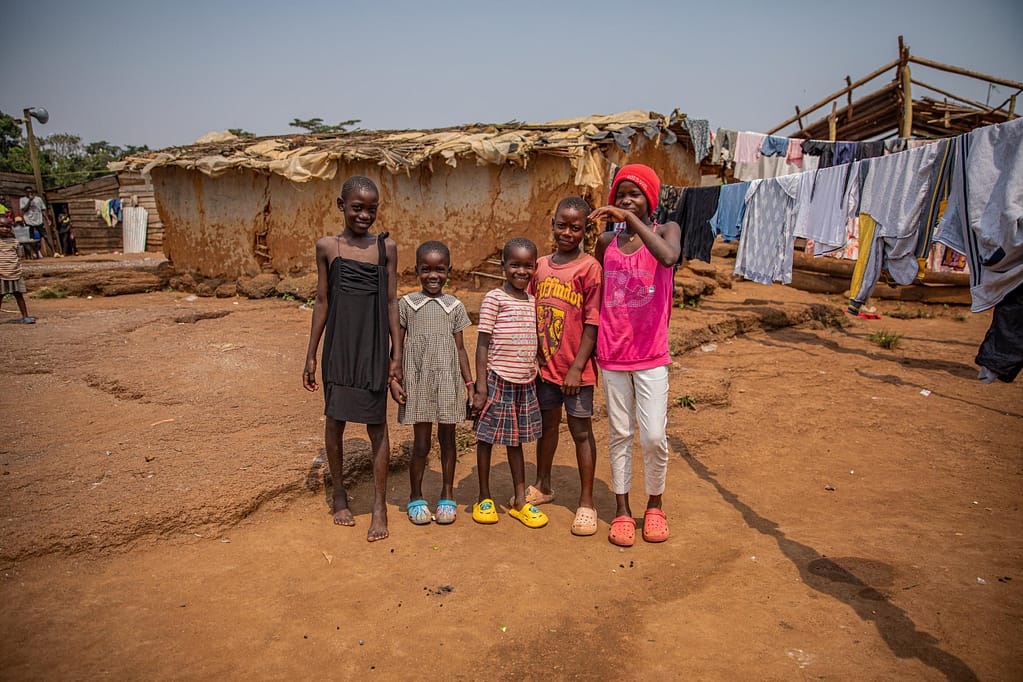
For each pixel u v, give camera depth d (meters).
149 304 10.96
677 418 5.65
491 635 2.67
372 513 3.59
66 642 2.53
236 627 2.67
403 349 3.70
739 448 5.25
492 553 3.38
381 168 10.41
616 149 9.79
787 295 12.08
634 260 3.45
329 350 3.48
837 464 4.99
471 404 3.75
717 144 9.76
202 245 12.60
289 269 11.59
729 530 3.76
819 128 14.67
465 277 10.16
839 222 7.23
